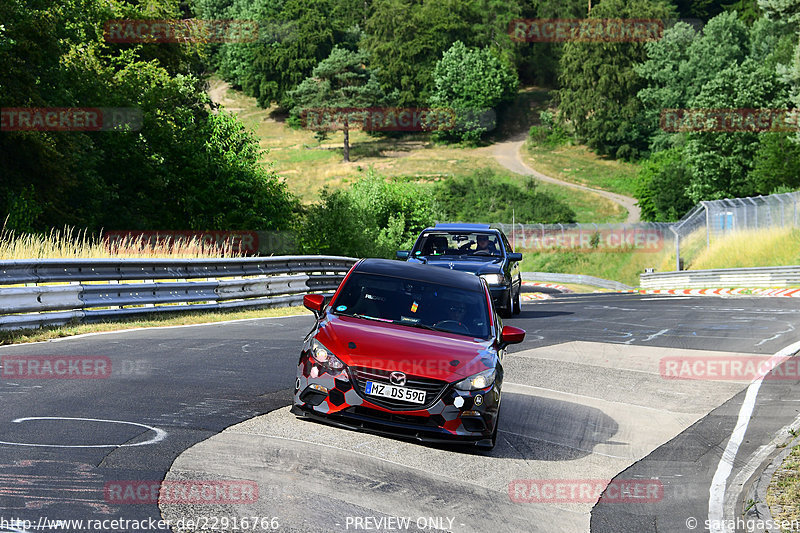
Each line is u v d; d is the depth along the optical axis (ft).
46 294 76.02
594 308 133.08
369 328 44.50
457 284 50.24
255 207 234.17
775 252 253.85
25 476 31.45
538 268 438.81
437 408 40.81
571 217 604.08
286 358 66.33
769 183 385.09
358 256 250.37
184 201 224.12
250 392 51.55
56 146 173.68
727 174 441.27
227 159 231.91
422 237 107.34
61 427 39.06
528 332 94.27
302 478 35.19
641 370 71.82
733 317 114.83
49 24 170.60
